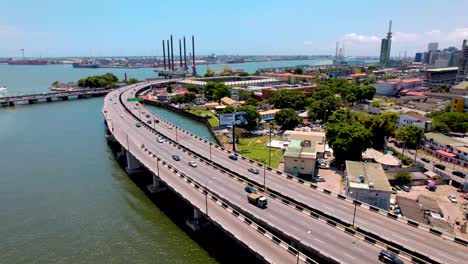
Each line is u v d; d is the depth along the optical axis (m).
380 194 70.44
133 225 67.81
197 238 63.16
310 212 62.47
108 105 193.62
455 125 138.62
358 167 84.38
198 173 85.19
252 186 77.50
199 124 167.88
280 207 65.75
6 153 114.56
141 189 86.25
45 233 64.56
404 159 102.81
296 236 54.41
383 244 51.97
